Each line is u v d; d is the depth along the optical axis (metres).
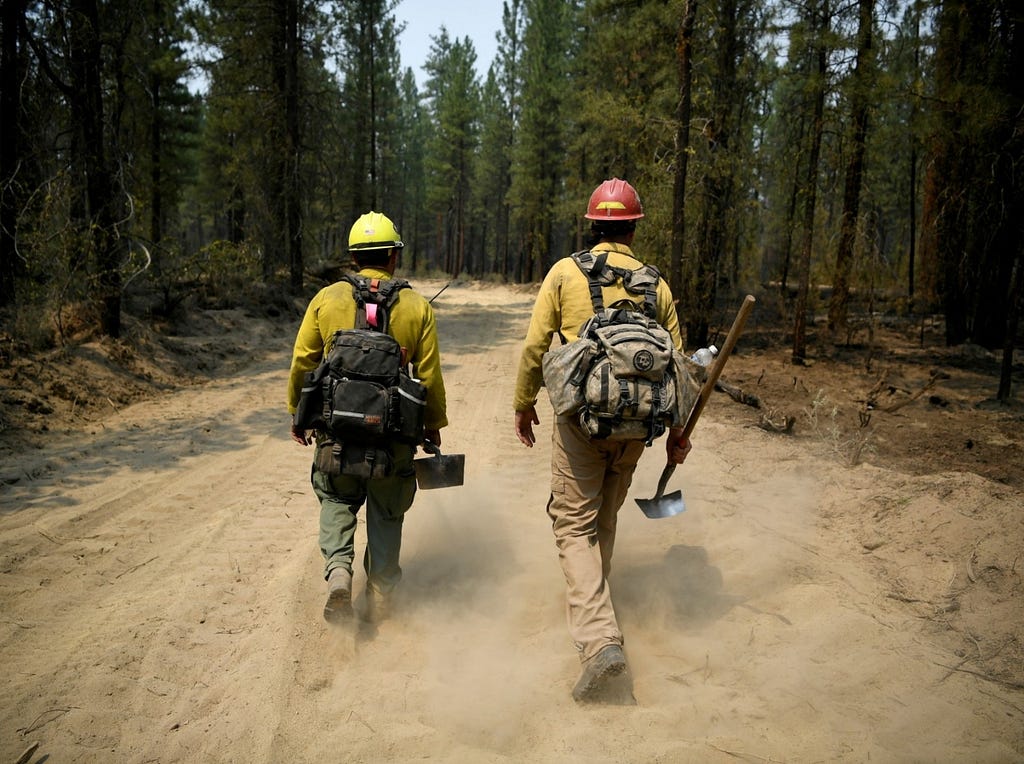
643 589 3.72
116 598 3.64
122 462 5.88
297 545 4.35
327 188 20.11
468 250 69.25
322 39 19.03
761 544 4.26
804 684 2.85
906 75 10.48
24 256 9.06
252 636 3.24
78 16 9.08
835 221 12.54
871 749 2.46
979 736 2.52
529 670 3.00
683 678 2.95
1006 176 10.84
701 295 12.50
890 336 15.09
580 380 2.89
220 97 20.00
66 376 7.75
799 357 11.66
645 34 15.52
